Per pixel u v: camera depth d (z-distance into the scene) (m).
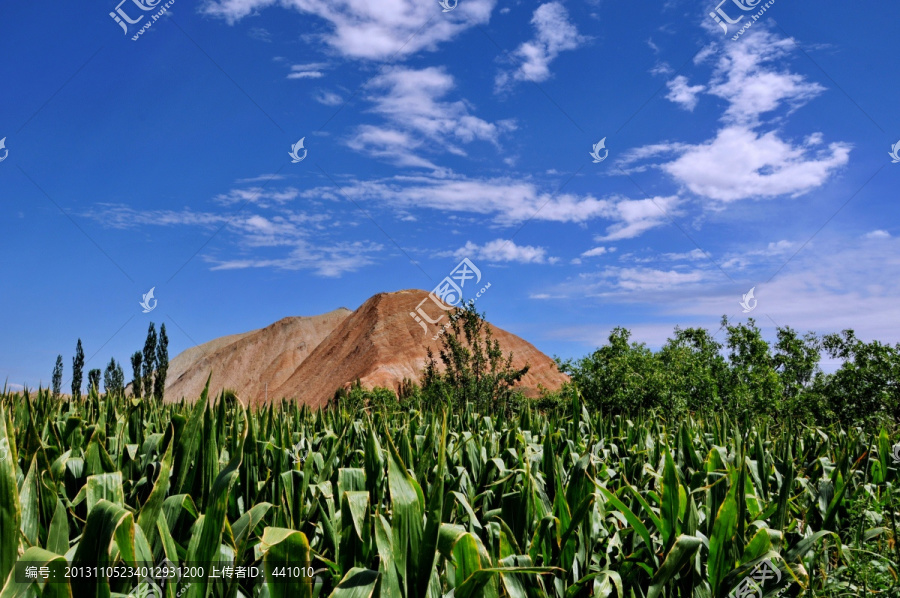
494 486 3.53
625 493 3.53
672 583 2.60
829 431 6.71
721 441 5.51
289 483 2.85
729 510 2.58
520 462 3.89
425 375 18.09
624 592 2.70
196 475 2.69
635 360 15.12
